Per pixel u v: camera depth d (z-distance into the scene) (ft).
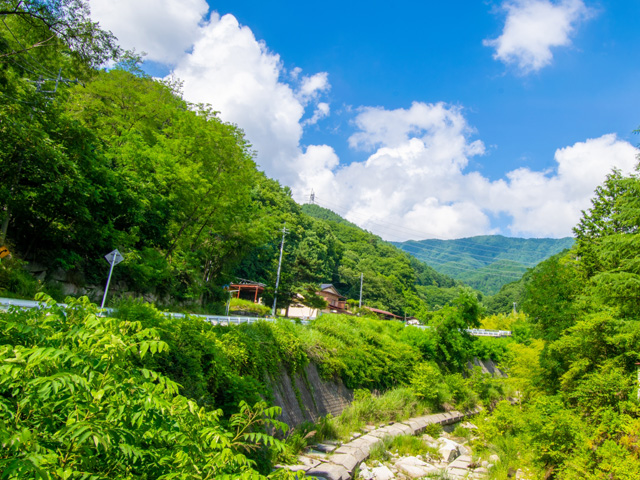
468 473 43.45
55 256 56.95
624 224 49.14
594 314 43.96
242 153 88.74
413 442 51.83
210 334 35.27
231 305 137.90
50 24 40.50
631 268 46.01
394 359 79.05
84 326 11.59
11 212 50.57
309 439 44.01
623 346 39.22
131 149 70.44
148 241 76.69
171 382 11.69
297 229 216.13
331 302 209.36
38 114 45.47
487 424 56.24
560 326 54.29
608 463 28.14
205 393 29.04
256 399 33.06
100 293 65.67
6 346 9.41
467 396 84.02
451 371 97.04
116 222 66.85
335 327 71.36
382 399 66.08
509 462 44.57
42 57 44.98
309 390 52.85
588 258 72.54
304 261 166.30
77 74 47.65
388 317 252.62
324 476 34.01
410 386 77.46
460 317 98.22
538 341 61.57
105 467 10.43
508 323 188.96
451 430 68.69
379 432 54.13
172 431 11.19
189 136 83.35
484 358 119.75
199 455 11.22
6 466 7.30
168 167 74.90
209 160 83.35
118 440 9.57
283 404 44.27
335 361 60.75
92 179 56.39
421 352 90.63
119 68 98.53
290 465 34.99
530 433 39.86
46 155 44.78
